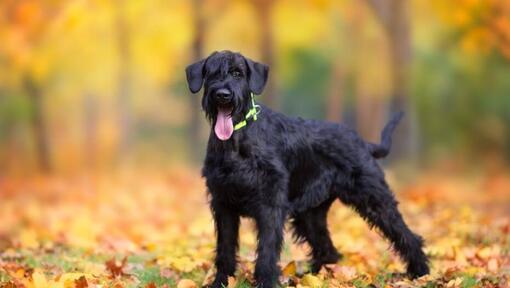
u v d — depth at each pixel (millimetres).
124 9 22250
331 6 25516
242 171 5902
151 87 38031
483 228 9250
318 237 7145
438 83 31266
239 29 24656
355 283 6566
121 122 28781
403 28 19875
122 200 14000
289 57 30156
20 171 30391
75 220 11039
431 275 6625
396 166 19578
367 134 33781
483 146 33719
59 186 17828
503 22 18172
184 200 14609
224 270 6289
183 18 22641
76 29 22328
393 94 20000
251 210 6039
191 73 6152
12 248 8562
